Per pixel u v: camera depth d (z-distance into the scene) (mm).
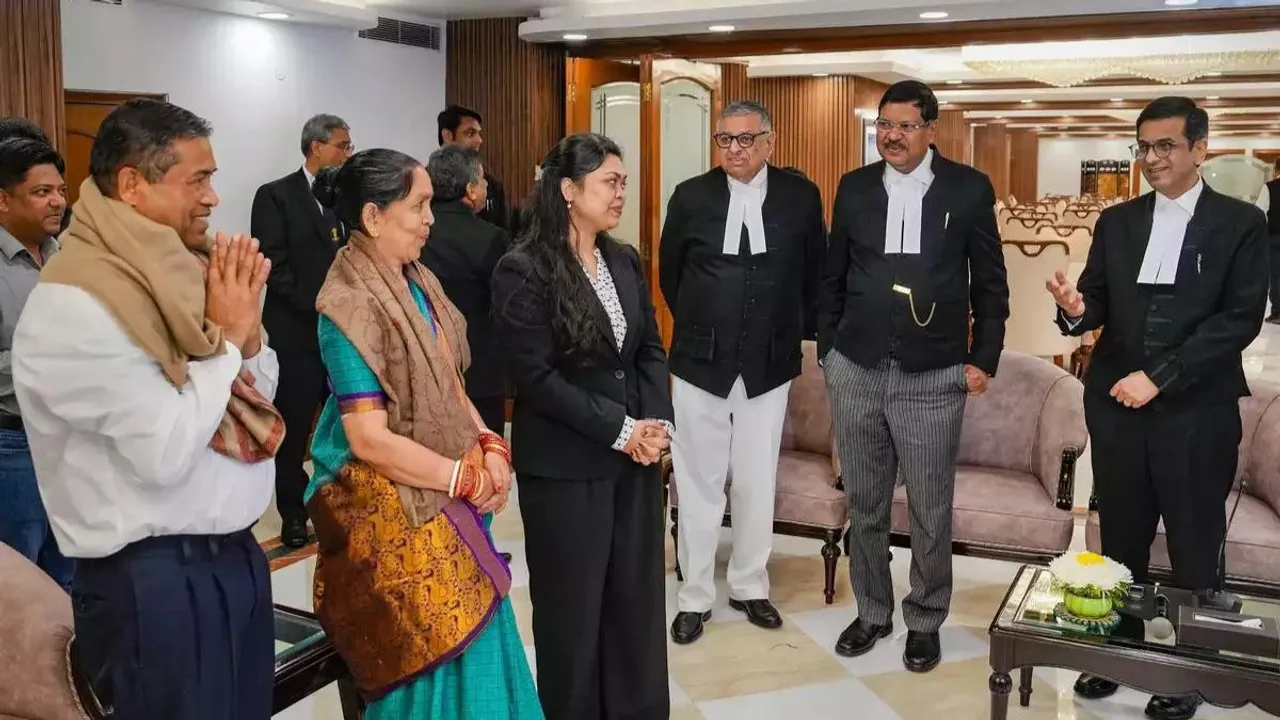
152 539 1682
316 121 4406
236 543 1811
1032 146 23125
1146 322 2879
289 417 4375
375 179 2107
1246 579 3170
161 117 1626
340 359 2090
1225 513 3008
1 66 4180
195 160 1648
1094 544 3436
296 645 2246
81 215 1606
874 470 3324
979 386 3176
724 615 3744
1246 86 12266
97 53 5078
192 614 1708
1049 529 3469
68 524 1653
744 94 9688
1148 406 2887
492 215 5477
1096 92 12867
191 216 1688
